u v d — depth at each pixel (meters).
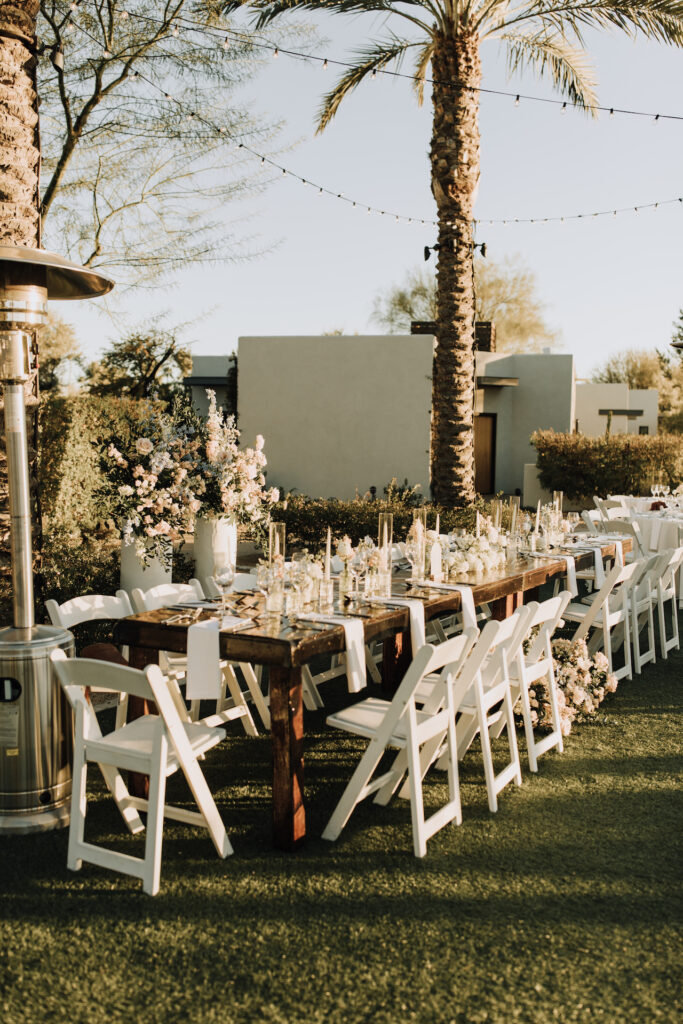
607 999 2.49
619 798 3.94
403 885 3.11
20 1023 2.35
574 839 3.52
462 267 9.71
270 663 3.30
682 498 10.64
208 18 8.94
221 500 6.18
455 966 2.63
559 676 5.08
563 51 10.97
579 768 4.32
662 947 2.75
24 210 4.90
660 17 9.48
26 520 3.62
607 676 5.38
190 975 2.57
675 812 3.79
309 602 3.93
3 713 3.50
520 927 2.85
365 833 3.55
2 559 5.14
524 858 3.34
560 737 4.56
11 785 3.54
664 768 4.32
